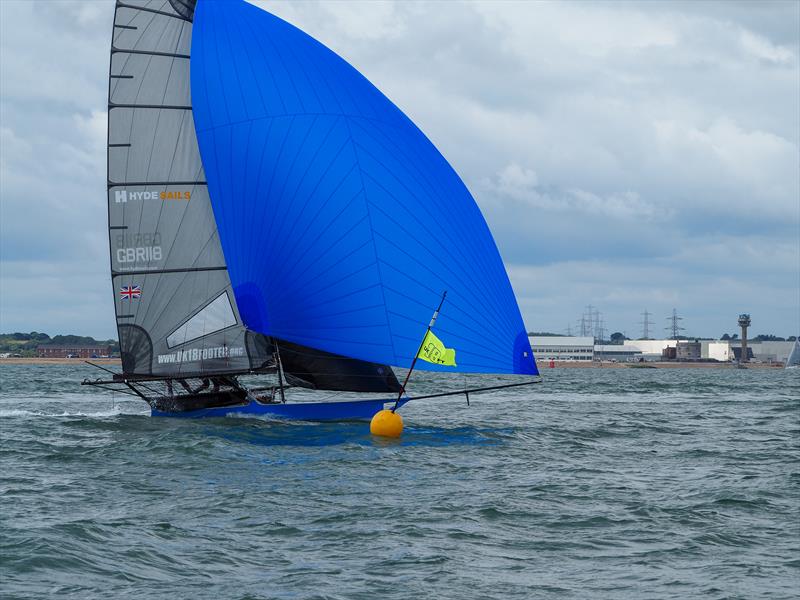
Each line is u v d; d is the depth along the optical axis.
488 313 43.88
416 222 44.00
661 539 25.17
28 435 43.84
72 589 19.72
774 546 24.61
